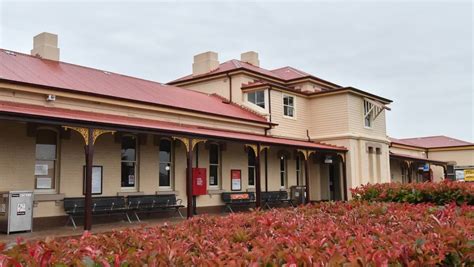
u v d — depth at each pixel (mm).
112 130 12133
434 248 3672
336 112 24234
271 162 21984
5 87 12336
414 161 33688
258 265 2963
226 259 3244
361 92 24562
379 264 3057
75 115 12516
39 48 18047
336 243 3984
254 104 23031
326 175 24406
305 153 20031
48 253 2984
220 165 19062
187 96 20859
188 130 14711
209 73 25062
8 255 3242
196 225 5367
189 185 14133
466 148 39000
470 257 3775
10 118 10117
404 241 3848
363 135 24500
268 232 4707
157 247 3537
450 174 39312
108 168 14711
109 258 3266
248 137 17312
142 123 14523
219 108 20656
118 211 14398
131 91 17172
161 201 15859
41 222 12805
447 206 7273
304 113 24859
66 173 13609
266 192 20641
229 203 18781
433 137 44469
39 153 13203
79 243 3945
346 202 8531
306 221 5648
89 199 11383
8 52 15922
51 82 13930
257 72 24188
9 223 11391
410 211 6773
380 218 6055
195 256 3436
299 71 28781
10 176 12289
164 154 16953
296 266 2924
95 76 17422
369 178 24750
